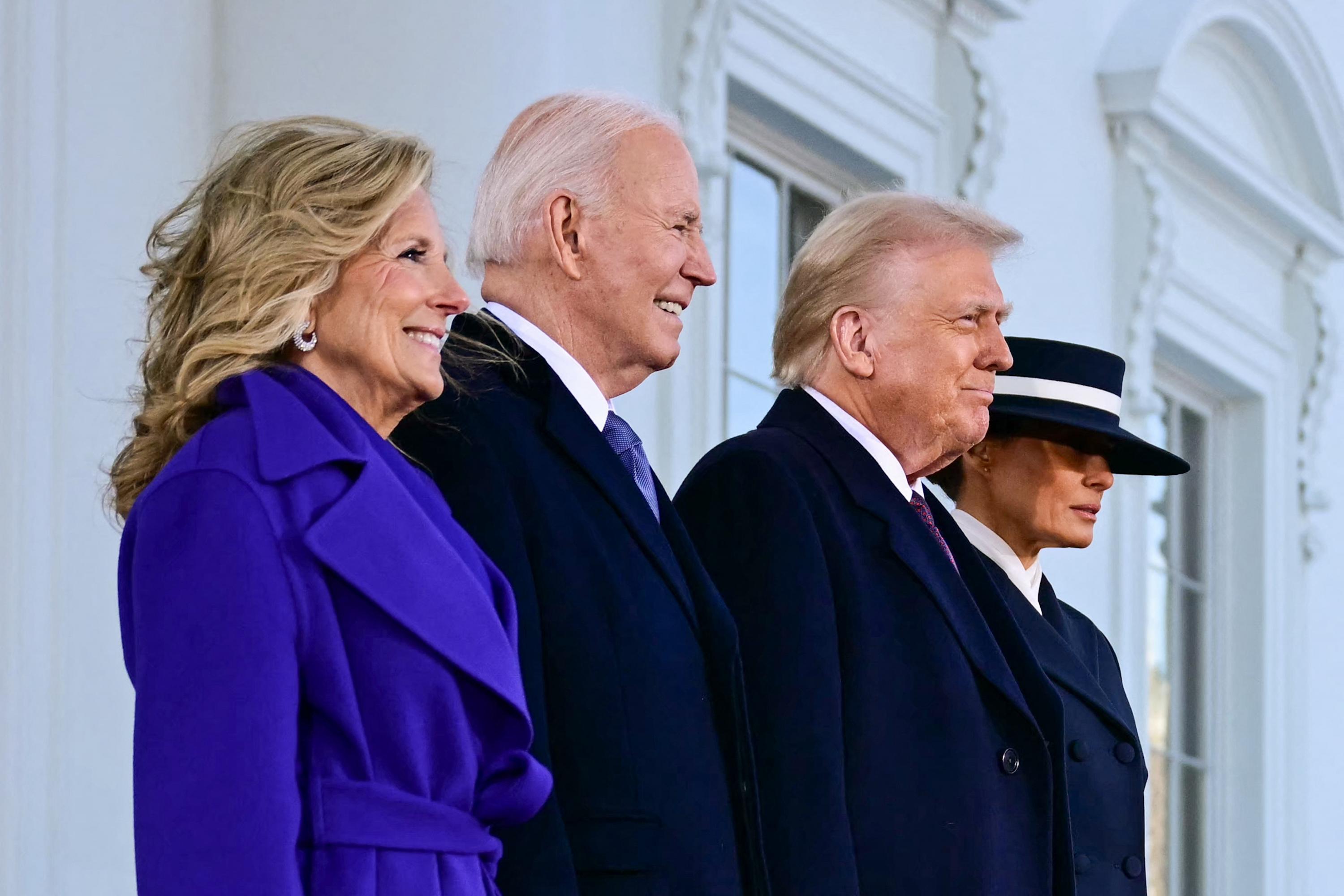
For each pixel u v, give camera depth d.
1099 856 5.16
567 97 4.32
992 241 5.02
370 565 3.21
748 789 3.91
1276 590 11.85
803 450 4.76
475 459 3.81
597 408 4.14
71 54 6.12
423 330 3.47
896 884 4.36
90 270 6.12
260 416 3.25
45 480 5.88
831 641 4.37
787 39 8.38
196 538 3.11
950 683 4.53
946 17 9.40
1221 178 11.37
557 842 3.50
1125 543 10.35
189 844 2.96
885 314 4.88
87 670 5.98
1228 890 11.52
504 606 3.51
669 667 3.82
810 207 8.84
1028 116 9.90
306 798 3.13
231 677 3.03
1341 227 12.42
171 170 6.50
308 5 6.73
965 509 5.56
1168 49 10.43
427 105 6.68
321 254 3.35
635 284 4.18
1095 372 5.50
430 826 3.18
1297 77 11.88
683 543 4.09
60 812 5.82
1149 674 11.21
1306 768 12.01
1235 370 11.62
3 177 5.91
